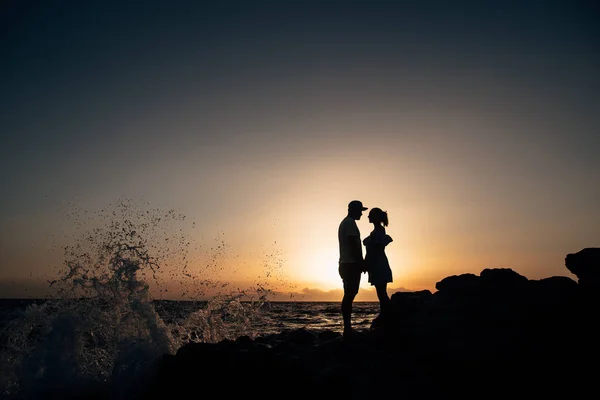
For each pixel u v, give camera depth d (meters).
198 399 5.22
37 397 5.60
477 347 5.89
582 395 4.94
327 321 16.94
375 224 7.61
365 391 5.12
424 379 5.42
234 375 5.32
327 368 5.57
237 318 9.50
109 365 6.31
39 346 6.32
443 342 6.19
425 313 7.45
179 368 5.56
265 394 5.16
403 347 6.52
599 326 6.11
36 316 6.93
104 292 7.19
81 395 5.64
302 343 7.60
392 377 5.43
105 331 6.74
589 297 6.73
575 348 5.76
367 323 15.62
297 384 5.19
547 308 6.75
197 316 8.32
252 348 6.30
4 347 6.37
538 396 5.04
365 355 6.00
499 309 6.98
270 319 17.25
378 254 7.39
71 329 6.57
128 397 5.61
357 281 6.92
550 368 5.38
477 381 5.35
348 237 6.89
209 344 5.86
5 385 5.77
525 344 5.91
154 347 6.55
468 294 7.73
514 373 5.38
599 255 7.29
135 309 6.98
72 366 6.18
